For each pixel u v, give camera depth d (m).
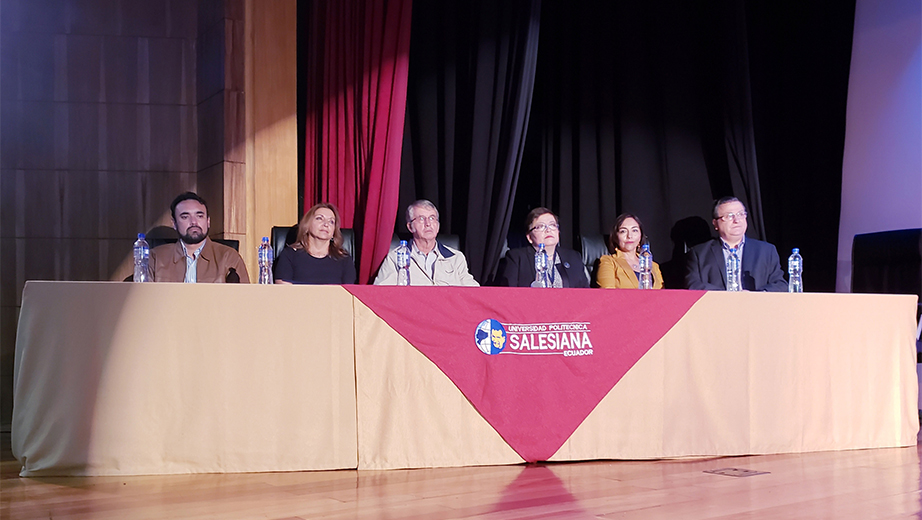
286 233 3.57
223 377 2.34
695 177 4.75
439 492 2.05
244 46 4.07
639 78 4.68
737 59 4.50
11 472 2.37
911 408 2.90
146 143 4.29
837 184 4.55
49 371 2.28
